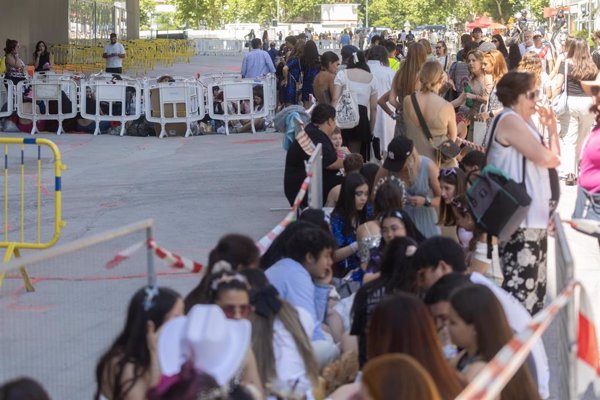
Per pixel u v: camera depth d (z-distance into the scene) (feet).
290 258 23.79
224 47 301.43
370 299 21.36
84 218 46.09
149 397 13.17
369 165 32.60
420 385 11.73
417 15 458.50
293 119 44.73
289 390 19.22
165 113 79.66
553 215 23.04
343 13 450.30
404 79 40.22
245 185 54.90
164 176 58.70
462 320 16.79
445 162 35.63
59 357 25.64
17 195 52.16
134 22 283.79
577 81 50.49
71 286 32.65
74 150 71.26
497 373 12.44
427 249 20.62
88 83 80.74
